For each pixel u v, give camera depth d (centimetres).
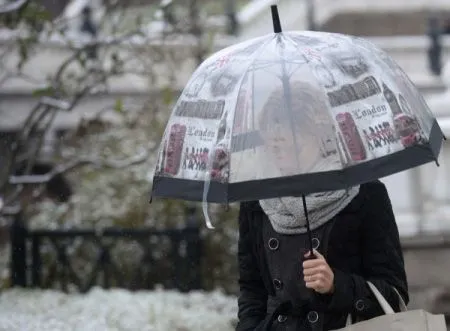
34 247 2138
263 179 785
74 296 1978
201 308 1894
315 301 845
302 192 775
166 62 2627
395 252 853
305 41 844
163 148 852
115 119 3134
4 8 1914
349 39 854
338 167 776
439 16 4716
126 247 2222
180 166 835
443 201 1875
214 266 2370
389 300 841
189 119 844
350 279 827
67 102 2106
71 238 2153
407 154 787
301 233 855
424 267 1817
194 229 2134
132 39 2200
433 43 4328
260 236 883
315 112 793
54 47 3159
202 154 823
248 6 4375
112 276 2197
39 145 2080
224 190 792
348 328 817
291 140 788
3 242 2481
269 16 4050
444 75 4269
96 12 3253
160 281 2172
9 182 2031
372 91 809
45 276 2164
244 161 794
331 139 785
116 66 2058
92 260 2225
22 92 3328
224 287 2361
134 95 3088
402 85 830
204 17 2508
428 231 1825
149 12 2183
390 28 4800
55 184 2597
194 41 2445
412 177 1875
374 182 861
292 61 821
